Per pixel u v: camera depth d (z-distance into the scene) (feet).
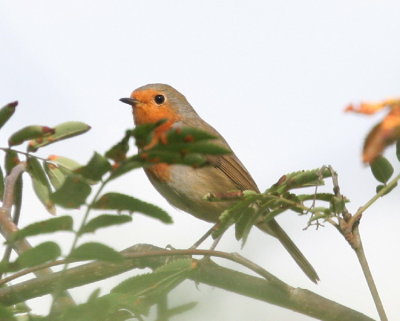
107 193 12.61
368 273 16.63
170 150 12.22
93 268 19.11
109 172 12.59
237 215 18.38
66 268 12.51
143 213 12.69
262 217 19.11
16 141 18.20
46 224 12.57
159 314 12.35
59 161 18.99
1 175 19.98
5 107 16.94
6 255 18.16
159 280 14.78
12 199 21.35
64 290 12.57
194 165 12.40
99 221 12.71
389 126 7.37
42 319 12.17
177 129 12.03
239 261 18.84
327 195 18.20
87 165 12.53
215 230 18.57
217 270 20.90
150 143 12.26
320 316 19.80
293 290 20.35
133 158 12.36
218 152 12.19
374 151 7.52
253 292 20.42
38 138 18.29
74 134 18.61
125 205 12.59
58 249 12.46
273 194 18.17
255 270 19.20
